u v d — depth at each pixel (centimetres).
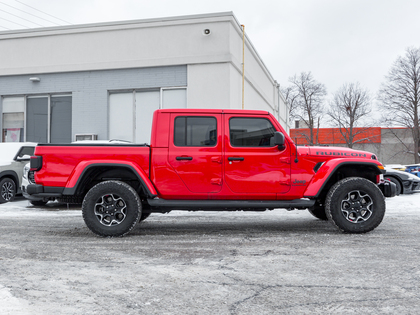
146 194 571
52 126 1435
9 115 1473
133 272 385
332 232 607
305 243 521
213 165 569
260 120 582
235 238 559
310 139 5444
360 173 616
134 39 1337
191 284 347
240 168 570
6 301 304
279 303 300
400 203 1010
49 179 561
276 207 575
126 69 1349
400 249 482
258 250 479
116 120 1368
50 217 788
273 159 572
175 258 440
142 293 324
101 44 1361
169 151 570
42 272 385
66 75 1397
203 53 1291
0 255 456
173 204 566
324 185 569
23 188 930
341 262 420
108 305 297
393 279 360
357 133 5312
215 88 1283
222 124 577
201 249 487
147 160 568
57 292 326
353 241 532
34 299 309
